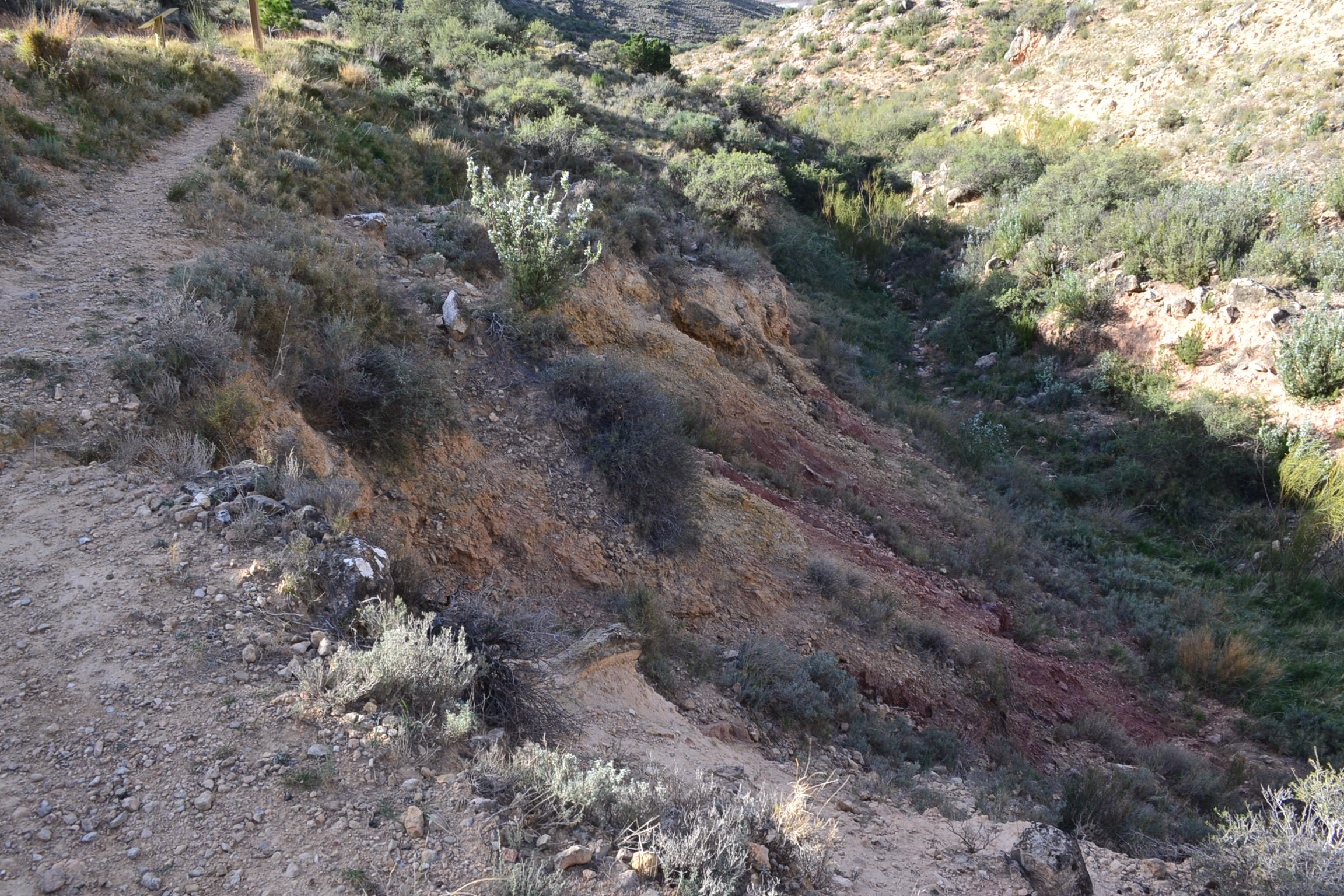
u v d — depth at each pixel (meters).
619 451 8.96
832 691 7.94
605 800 3.69
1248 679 12.04
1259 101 26.97
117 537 4.73
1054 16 39.59
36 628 4.03
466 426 8.47
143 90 13.76
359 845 3.17
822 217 31.62
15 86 11.36
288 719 3.74
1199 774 9.21
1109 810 6.71
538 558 7.86
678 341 13.88
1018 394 22.00
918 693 8.96
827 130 41.44
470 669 4.29
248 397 6.28
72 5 20.38
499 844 3.28
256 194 11.09
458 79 26.20
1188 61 31.42
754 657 7.77
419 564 6.73
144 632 4.10
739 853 3.48
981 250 27.61
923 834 5.18
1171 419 18.83
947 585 12.32
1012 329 23.77
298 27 28.48
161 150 12.10
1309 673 12.35
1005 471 18.09
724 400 13.69
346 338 7.75
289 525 5.04
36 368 6.00
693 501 9.61
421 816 3.32
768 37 59.59
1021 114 35.56
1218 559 15.70
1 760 3.33
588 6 82.44
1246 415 17.70
